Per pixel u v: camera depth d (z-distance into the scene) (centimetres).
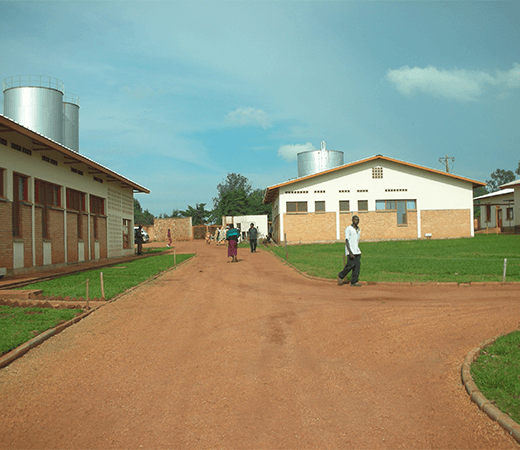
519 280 1244
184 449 374
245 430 406
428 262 1770
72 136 2572
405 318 821
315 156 4128
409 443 378
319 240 3581
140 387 514
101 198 2422
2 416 441
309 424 416
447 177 3656
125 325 818
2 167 1368
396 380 521
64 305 952
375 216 3609
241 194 8594
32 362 604
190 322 843
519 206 3919
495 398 438
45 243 1670
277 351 646
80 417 438
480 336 682
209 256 2722
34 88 2273
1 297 1008
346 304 984
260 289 1266
